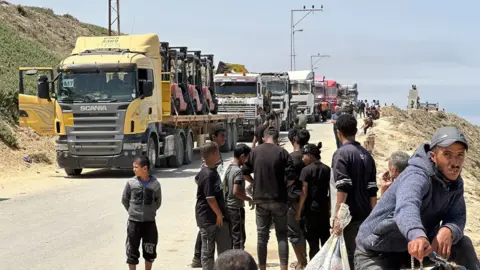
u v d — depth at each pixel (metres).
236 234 8.65
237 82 35.78
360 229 5.13
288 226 8.77
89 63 20.31
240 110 35.47
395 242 4.92
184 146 25.59
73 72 20.39
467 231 13.62
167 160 24.30
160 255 10.44
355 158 7.13
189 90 28.17
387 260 5.01
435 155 4.57
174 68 26.42
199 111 29.36
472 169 39.78
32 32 52.34
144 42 21.94
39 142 26.83
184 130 25.69
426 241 4.19
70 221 13.38
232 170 8.59
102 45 21.94
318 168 8.34
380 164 24.50
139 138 20.52
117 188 18.39
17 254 10.47
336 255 6.59
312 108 54.12
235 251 3.30
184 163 25.61
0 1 56.06
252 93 35.78
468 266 4.91
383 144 34.56
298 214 8.38
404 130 41.47
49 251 10.70
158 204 8.57
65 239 11.63
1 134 24.34
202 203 8.03
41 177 21.05
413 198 4.44
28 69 20.80
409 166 4.68
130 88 20.36
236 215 8.65
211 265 8.05
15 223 13.12
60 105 20.36
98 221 13.38
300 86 53.56
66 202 15.87
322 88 61.75
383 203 4.90
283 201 8.28
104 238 11.73
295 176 8.27
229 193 8.62
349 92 88.06
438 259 4.42
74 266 9.73
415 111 66.06
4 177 20.70
